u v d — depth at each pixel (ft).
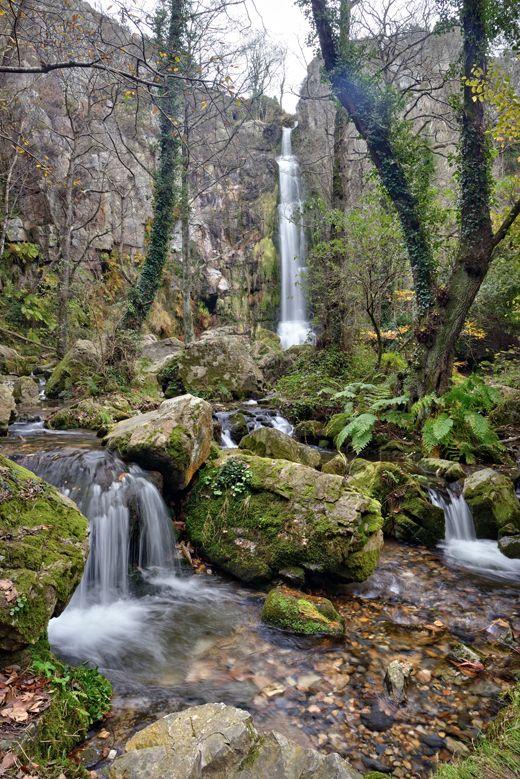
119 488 15.97
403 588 15.67
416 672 11.11
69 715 8.42
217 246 93.97
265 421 34.99
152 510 16.55
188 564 16.47
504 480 21.35
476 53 30.14
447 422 24.20
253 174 97.66
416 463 26.43
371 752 8.69
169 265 79.41
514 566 17.63
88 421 26.73
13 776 6.83
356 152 46.11
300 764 6.84
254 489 16.93
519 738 7.28
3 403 24.77
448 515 20.81
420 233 32.45
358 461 23.56
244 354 43.29
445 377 30.73
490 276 48.52
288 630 12.76
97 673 10.18
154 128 74.49
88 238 63.10
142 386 38.19
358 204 50.93
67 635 12.23
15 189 56.08
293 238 92.53
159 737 7.37
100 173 64.64
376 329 40.86
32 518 10.64
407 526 19.51
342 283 43.27
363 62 33.91
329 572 14.84
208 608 13.99
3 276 53.98
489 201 31.09
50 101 60.34
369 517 15.39
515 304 47.37
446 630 13.19
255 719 9.43
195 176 80.94
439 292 30.91
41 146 58.29
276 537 15.52
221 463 18.38
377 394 34.40
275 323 92.53
